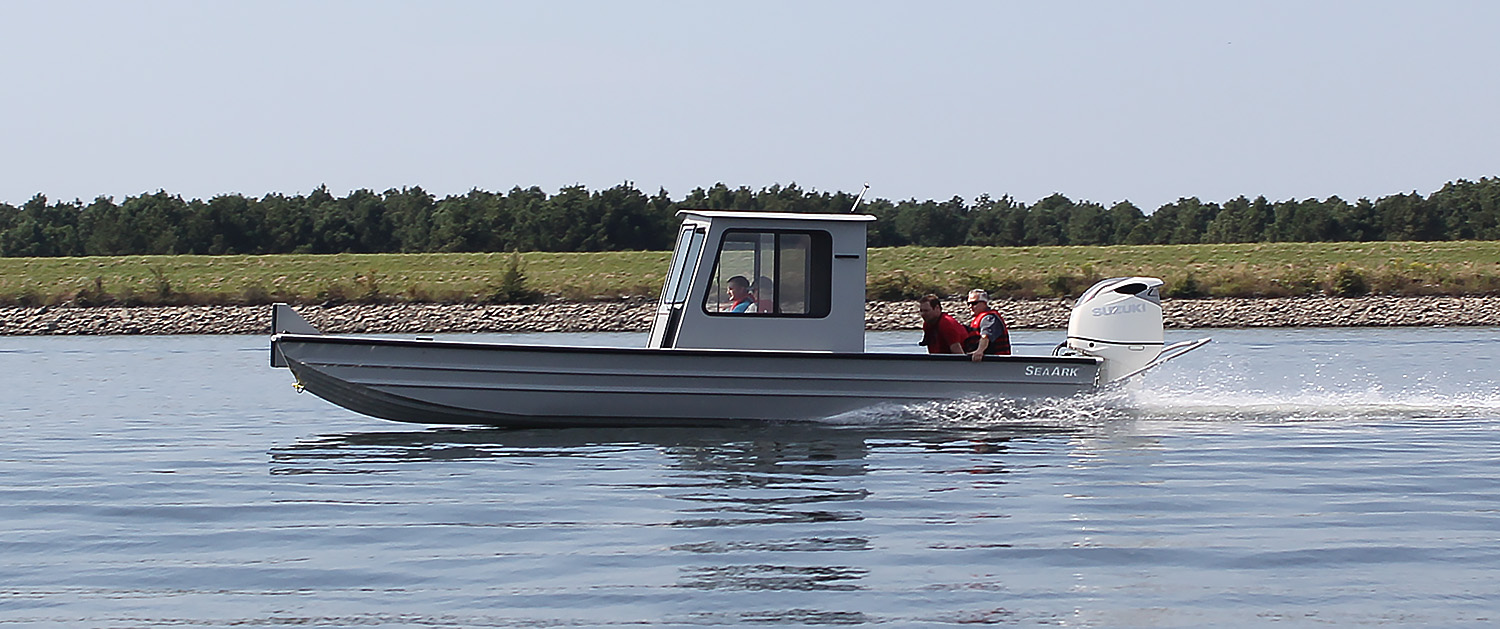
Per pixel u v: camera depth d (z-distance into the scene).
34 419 18.89
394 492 11.97
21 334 55.50
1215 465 13.30
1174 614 7.88
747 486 12.10
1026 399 16.47
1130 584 8.55
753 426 15.95
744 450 14.26
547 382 15.53
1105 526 10.26
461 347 15.38
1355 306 59.97
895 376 16.06
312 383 15.35
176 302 64.62
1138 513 10.77
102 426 17.84
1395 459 13.75
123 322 58.16
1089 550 9.43
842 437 15.21
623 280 69.12
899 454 13.96
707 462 13.48
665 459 13.70
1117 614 7.89
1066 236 133.12
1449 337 44.31
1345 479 12.45
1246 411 18.11
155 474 13.24
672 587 8.50
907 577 8.73
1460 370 28.61
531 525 10.41
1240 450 14.37
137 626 7.75
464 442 15.24
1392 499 11.38
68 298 64.12
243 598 8.32
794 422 16.00
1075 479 12.43
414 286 68.38
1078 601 8.15
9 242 120.19
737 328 16.08
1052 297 65.25
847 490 11.89
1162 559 9.16
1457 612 7.86
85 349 41.22
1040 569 8.93
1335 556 9.21
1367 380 25.92
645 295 66.31
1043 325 56.44
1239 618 7.79
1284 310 59.53
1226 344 40.56
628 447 14.54
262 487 12.34
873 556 9.30
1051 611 7.96
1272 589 8.39
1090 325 16.81
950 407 16.22
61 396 23.11
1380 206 128.12
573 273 71.44
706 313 16.03
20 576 8.90
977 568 8.95
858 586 8.52
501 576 8.80
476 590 8.46
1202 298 63.91
